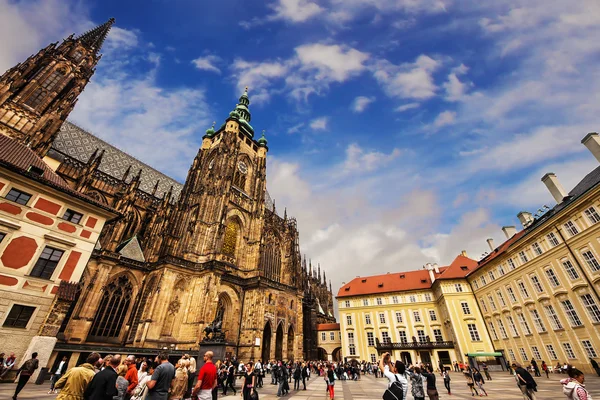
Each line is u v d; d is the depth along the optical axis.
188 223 73.69
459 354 71.06
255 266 80.06
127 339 53.19
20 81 60.44
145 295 57.94
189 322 57.75
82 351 37.00
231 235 80.75
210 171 85.12
